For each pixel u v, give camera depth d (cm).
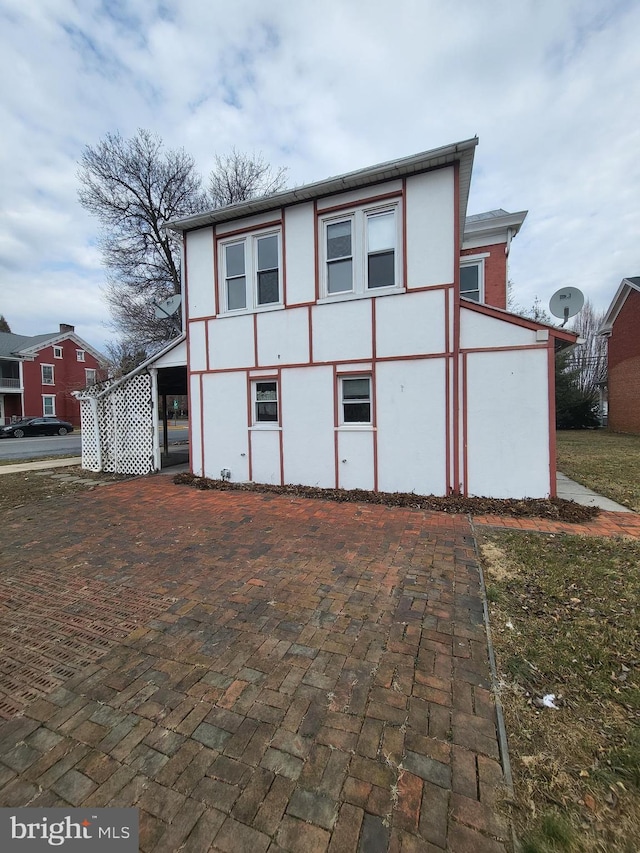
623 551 431
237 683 239
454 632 289
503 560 415
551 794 168
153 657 265
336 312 716
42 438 2483
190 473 879
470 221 1030
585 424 2164
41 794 171
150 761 186
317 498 682
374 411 698
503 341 623
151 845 150
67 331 3638
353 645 275
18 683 241
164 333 2080
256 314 782
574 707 215
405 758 186
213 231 815
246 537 500
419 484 675
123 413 978
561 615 309
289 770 181
